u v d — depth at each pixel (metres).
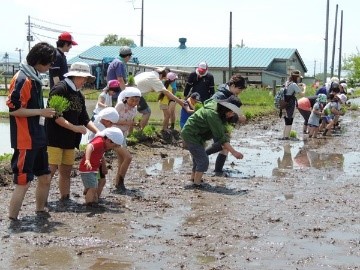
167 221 8.38
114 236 7.73
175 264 6.94
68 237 7.65
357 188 10.45
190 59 54.72
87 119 9.11
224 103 9.96
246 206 9.17
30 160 8.05
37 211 8.47
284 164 12.68
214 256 7.18
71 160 9.07
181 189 10.11
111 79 12.55
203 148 10.32
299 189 10.32
